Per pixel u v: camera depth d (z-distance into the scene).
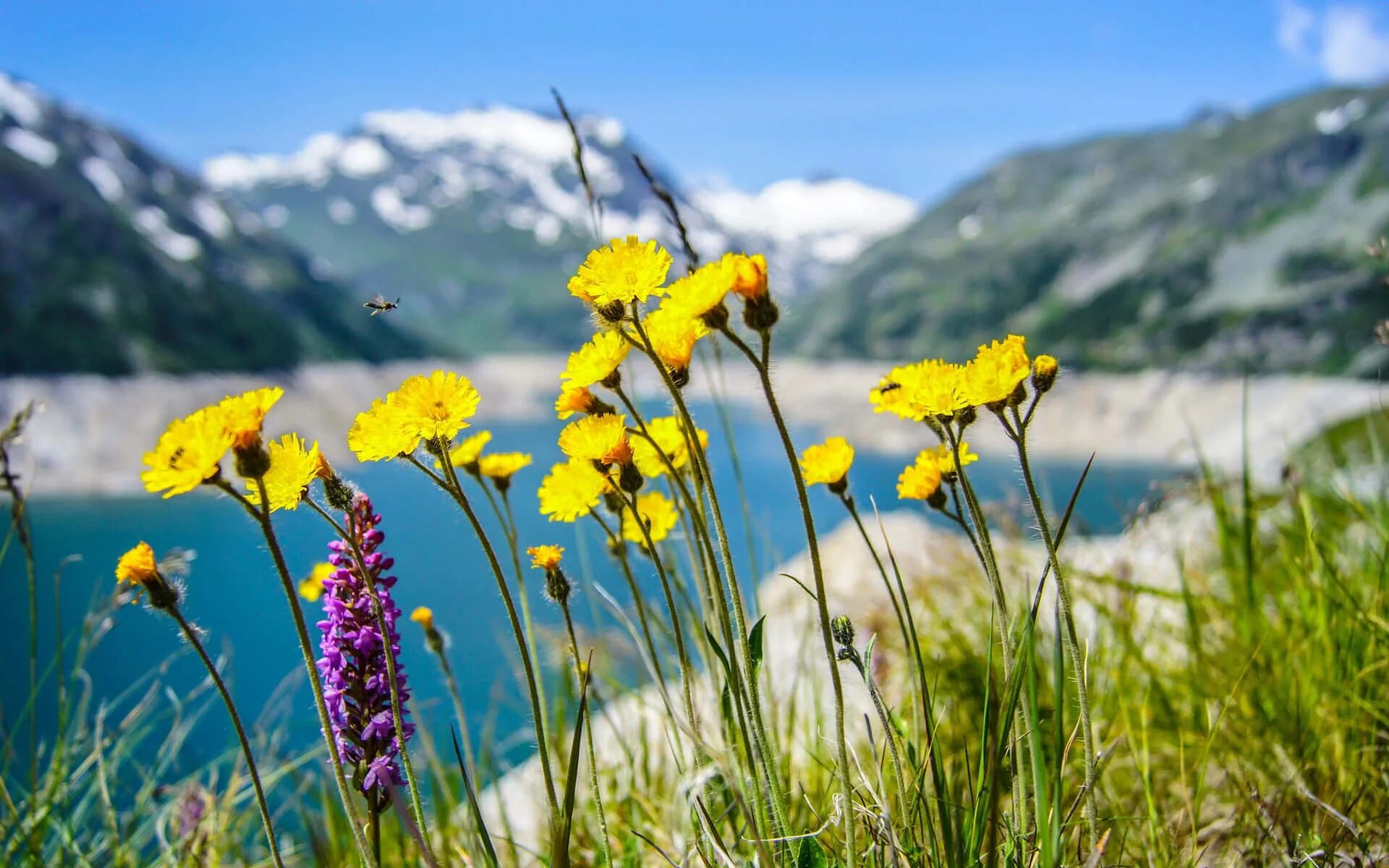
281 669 23.30
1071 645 1.68
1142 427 140.88
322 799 3.14
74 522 65.19
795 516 29.83
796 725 3.15
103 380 125.81
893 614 4.57
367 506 2.01
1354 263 174.75
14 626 24.50
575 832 2.84
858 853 1.98
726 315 1.59
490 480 2.33
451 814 3.09
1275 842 2.25
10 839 2.88
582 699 1.66
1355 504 3.73
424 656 16.05
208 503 75.75
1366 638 3.03
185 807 3.31
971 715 2.82
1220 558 4.06
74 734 3.51
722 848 1.77
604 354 1.91
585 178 3.01
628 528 2.28
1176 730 3.01
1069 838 2.13
